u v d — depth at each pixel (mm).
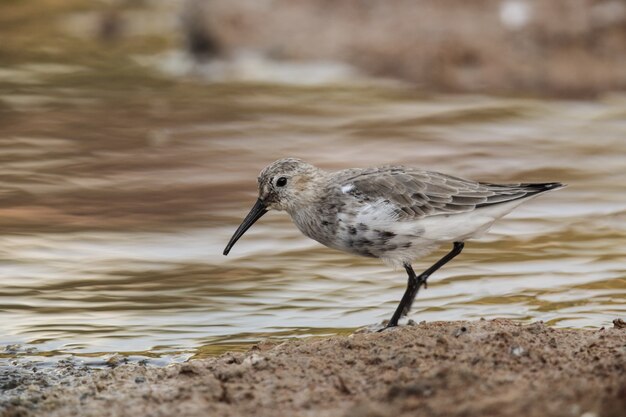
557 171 23844
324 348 12555
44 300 16594
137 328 15352
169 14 41281
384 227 14141
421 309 16031
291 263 18312
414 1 35188
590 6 33000
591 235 19594
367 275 17688
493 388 10828
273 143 26281
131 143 26234
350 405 10945
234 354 13148
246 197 22141
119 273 17875
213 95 31359
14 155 25078
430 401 10539
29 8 41438
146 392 12055
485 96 31328
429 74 33062
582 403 10195
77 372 13391
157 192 22500
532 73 32281
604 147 25812
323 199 14523
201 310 16125
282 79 33500
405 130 27391
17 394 12469
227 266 18188
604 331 12867
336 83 32875
